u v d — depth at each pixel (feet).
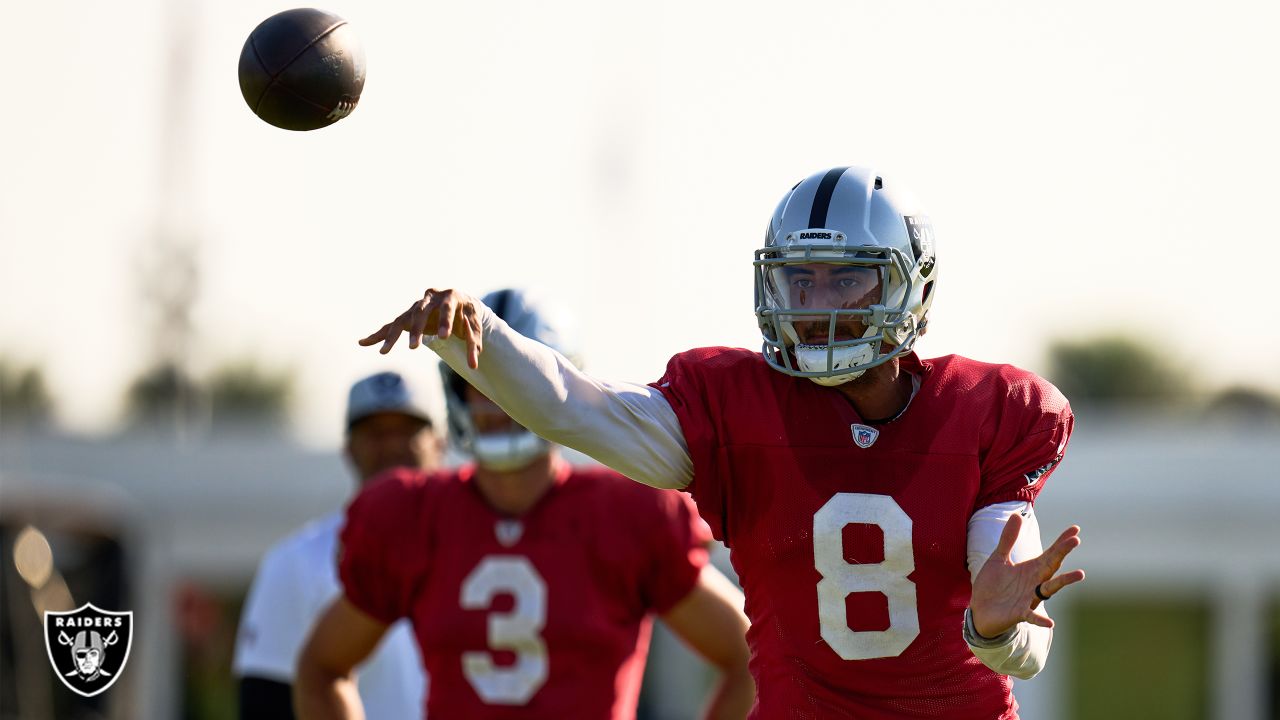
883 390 44.47
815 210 44.16
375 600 59.57
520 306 60.59
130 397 316.81
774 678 44.91
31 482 126.93
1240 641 143.13
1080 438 145.89
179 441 145.89
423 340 40.98
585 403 42.83
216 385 338.75
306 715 59.62
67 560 112.68
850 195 44.29
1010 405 44.55
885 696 43.93
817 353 43.16
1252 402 346.54
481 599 58.03
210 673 142.92
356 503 60.29
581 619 57.62
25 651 104.94
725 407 44.88
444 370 58.85
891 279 44.45
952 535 43.60
